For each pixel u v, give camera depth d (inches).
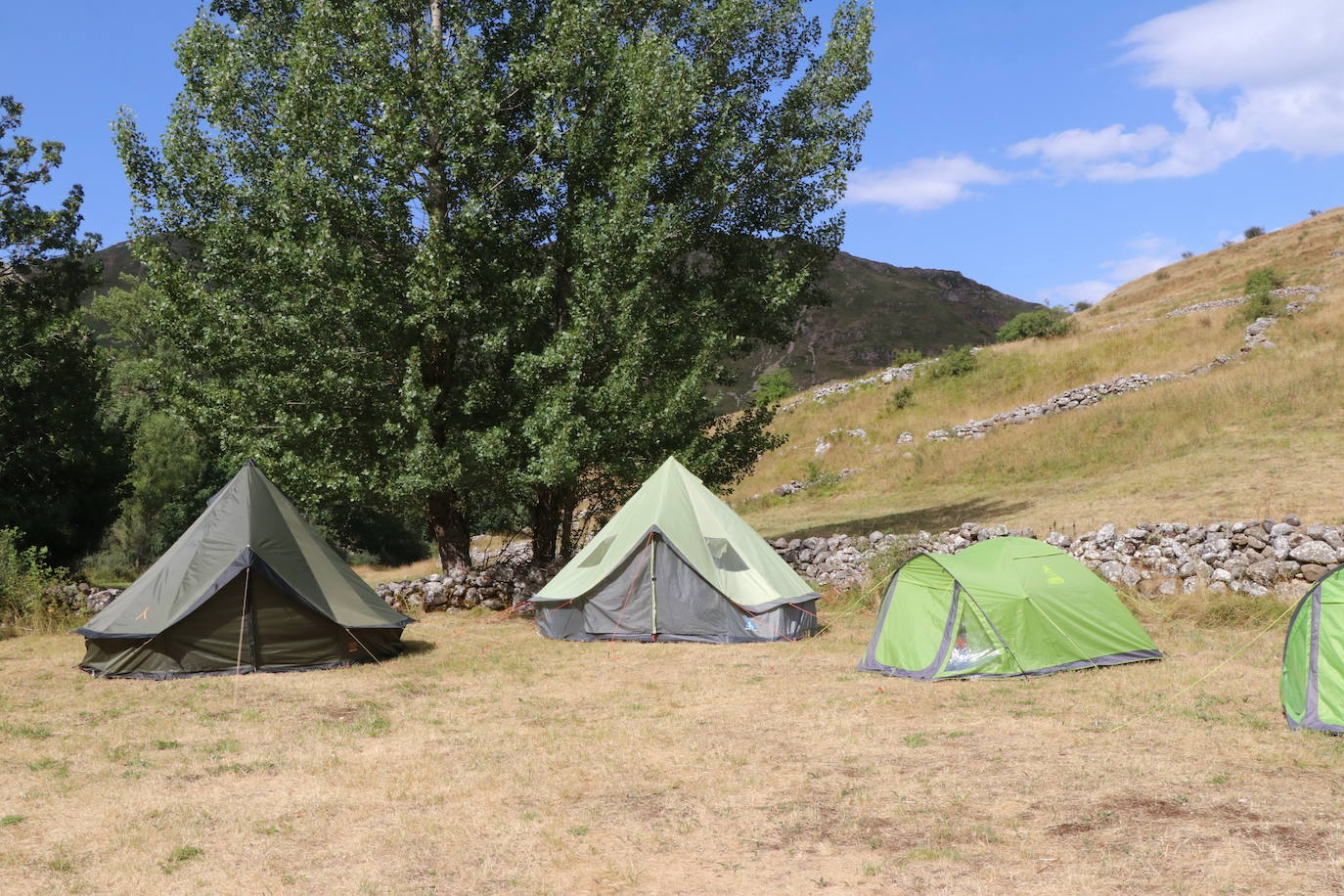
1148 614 525.0
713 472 743.1
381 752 330.3
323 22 652.1
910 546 643.5
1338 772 266.2
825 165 763.4
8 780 302.5
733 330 739.4
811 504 1294.3
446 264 639.1
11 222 1179.9
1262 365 1207.6
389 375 674.2
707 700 401.1
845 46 770.8
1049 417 1310.3
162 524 1552.7
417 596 702.5
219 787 291.9
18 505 1124.5
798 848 227.3
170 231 681.6
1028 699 372.5
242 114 692.1
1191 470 936.3
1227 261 2704.2
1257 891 189.0
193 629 479.2
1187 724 323.6
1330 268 1957.4
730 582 557.0
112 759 325.7
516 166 677.3
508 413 703.7
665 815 255.6
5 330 1060.5
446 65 657.0
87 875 222.5
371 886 212.1
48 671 498.6
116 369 1815.9
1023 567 443.2
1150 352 1446.9
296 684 453.4
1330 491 753.6
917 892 198.5
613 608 564.4
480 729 361.4
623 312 655.1
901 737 326.0
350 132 639.8
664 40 682.2
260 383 631.2
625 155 667.4
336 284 624.7
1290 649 335.6
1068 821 235.1
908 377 1642.5
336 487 650.2
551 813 260.2
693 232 725.9
